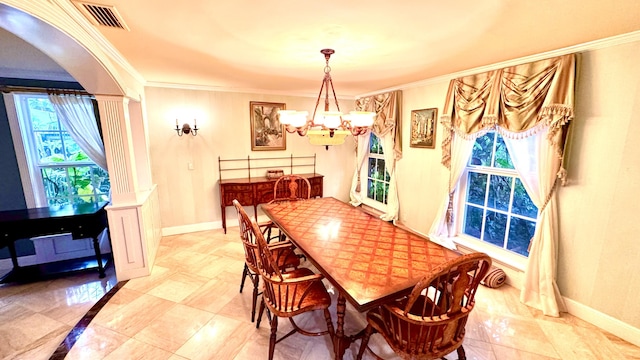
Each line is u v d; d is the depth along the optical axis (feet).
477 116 9.07
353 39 6.42
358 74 10.22
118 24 5.56
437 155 11.13
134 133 10.66
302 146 15.52
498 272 8.71
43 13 4.24
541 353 6.15
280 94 14.43
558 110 6.86
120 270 8.99
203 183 13.47
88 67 6.47
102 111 8.14
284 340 6.50
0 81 9.85
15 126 10.25
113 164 8.54
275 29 5.82
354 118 6.32
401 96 12.68
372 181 16.38
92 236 9.77
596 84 6.54
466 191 10.84
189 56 7.86
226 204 13.03
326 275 5.23
